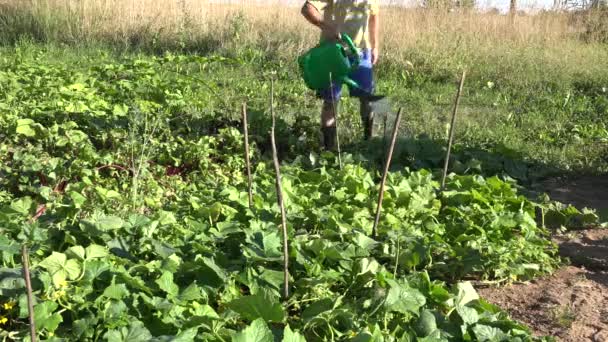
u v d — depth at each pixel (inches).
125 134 173.9
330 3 178.1
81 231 106.4
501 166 175.2
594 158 191.6
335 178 150.0
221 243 111.2
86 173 150.9
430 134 211.5
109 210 127.5
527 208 140.9
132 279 89.5
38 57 321.4
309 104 247.9
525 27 374.9
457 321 93.5
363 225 119.4
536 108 255.4
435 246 115.0
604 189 168.9
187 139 185.2
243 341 77.9
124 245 104.3
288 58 331.0
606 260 124.4
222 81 276.4
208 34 370.9
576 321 100.3
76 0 386.0
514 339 88.4
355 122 209.5
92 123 183.2
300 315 93.7
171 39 373.7
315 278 96.9
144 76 250.5
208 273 96.5
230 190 133.3
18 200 126.8
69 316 88.0
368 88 183.9
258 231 106.0
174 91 230.7
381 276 98.4
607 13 397.1
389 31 340.2
